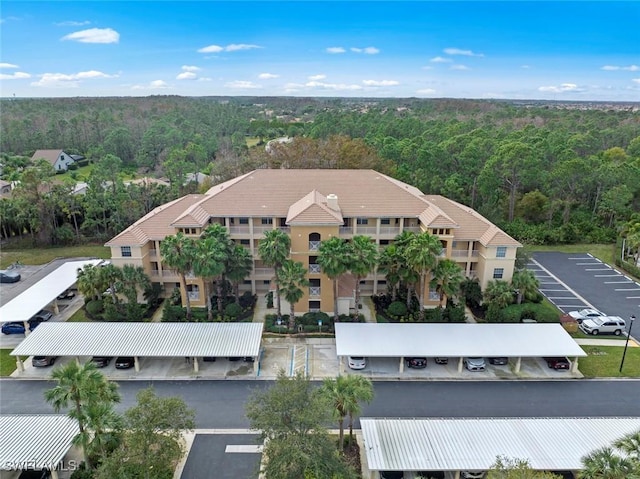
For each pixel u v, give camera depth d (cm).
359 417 3234
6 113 16288
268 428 2417
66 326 3984
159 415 2453
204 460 2842
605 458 2184
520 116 16975
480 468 2477
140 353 3609
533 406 3378
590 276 5803
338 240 4156
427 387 3584
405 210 4731
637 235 5834
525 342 3806
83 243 6862
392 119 14150
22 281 5497
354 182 5112
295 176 5231
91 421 2384
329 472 2270
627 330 4462
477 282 4812
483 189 7269
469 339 3838
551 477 2270
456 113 19112
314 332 4284
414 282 4234
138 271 4534
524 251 5256
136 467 2344
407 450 2595
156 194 7331
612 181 7306
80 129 13300
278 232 4269
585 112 18050
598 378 3722
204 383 3612
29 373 3706
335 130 11394
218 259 4097
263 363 3869
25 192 6519
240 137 13875
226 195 4869
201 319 4394
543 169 7975
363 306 4766
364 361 3769
